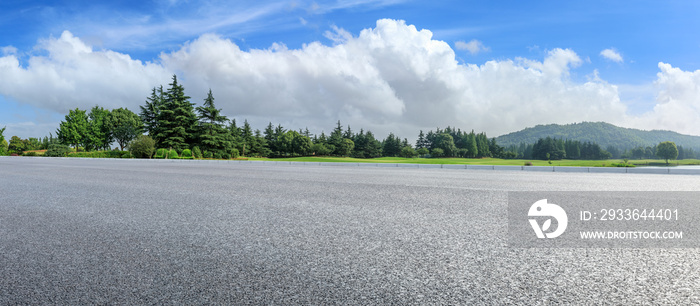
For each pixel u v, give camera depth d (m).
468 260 3.12
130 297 2.41
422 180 10.58
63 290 2.54
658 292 2.42
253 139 81.44
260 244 3.66
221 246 3.60
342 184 9.40
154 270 2.91
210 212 5.45
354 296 2.40
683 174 12.91
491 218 4.93
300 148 90.00
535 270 2.86
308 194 7.43
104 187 8.93
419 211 5.47
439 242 3.71
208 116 49.69
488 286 2.55
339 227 4.41
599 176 12.09
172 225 4.56
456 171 15.06
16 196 7.43
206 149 49.34
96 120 71.19
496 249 3.44
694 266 2.93
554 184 9.28
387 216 5.09
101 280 2.71
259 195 7.31
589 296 2.37
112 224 4.64
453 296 2.38
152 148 40.69
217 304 2.29
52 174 13.37
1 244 3.70
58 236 4.02
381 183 9.66
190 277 2.76
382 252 3.37
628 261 3.06
